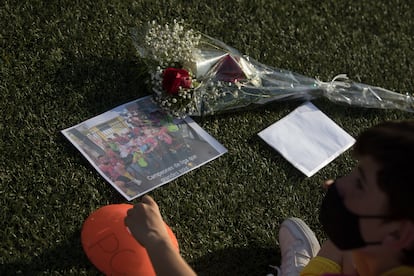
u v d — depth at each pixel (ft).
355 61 10.01
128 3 9.36
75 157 7.54
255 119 8.70
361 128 9.21
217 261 7.14
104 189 7.36
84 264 6.63
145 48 8.53
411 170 4.10
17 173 7.19
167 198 7.48
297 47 9.84
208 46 8.72
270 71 9.03
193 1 9.78
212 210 7.56
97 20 9.02
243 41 9.59
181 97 8.21
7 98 7.83
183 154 7.97
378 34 10.57
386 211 4.34
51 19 8.82
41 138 7.59
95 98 8.22
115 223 6.63
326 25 10.34
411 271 4.61
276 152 8.38
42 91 8.04
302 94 9.08
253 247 7.39
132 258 6.40
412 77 10.18
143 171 7.65
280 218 7.79
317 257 6.34
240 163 8.13
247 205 7.76
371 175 4.38
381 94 9.47
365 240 4.68
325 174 8.39
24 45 8.43
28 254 6.59
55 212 7.00
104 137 7.84
